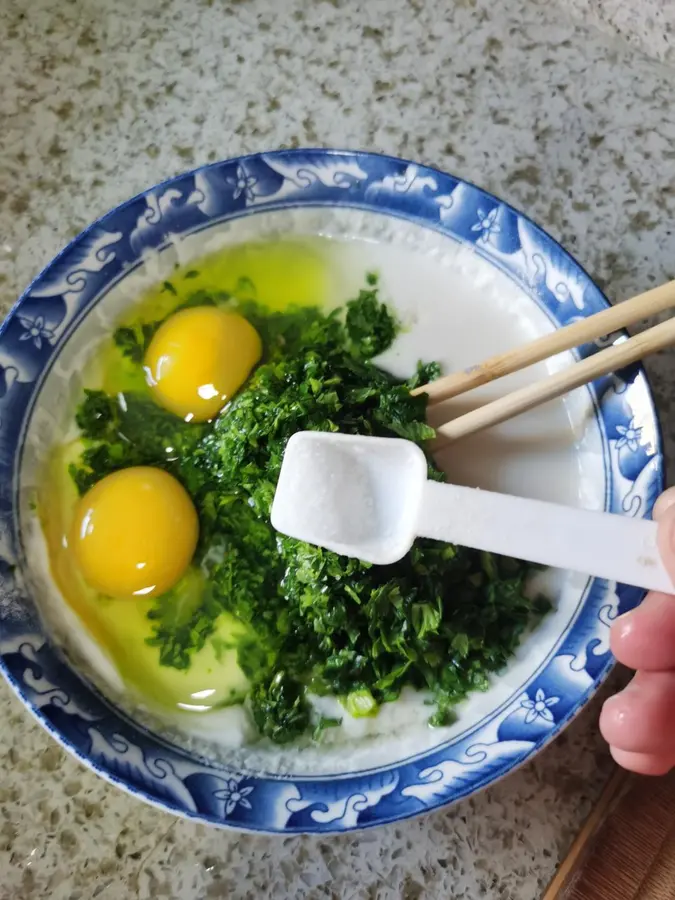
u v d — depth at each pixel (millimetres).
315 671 217
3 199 266
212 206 238
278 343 248
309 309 248
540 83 273
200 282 248
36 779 214
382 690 213
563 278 224
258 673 220
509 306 239
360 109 273
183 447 240
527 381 234
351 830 183
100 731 205
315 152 234
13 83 278
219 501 234
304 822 185
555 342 208
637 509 210
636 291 251
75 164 269
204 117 274
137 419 242
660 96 270
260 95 275
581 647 203
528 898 205
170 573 228
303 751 211
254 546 229
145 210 233
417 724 212
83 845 209
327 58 279
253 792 195
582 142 266
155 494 227
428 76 275
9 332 224
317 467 187
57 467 235
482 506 168
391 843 209
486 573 220
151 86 277
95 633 224
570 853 203
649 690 179
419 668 214
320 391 223
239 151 270
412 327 243
